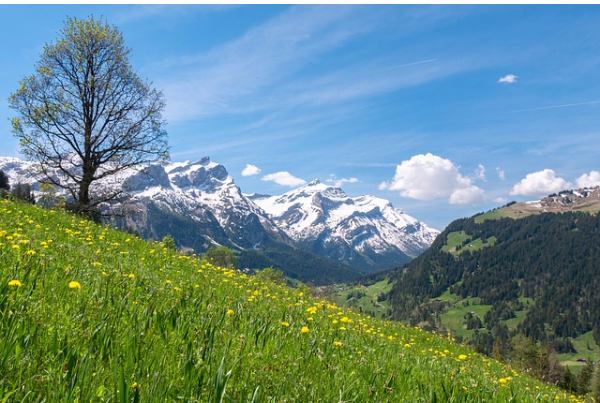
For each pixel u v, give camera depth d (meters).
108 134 32.78
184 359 3.25
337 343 5.17
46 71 30.59
